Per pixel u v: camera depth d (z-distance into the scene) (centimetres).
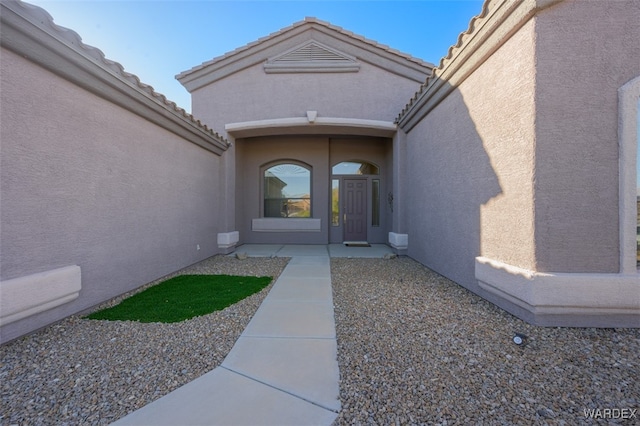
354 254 823
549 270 308
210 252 768
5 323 275
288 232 1030
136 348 280
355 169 1068
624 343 276
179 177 609
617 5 298
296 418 191
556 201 306
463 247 463
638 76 298
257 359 262
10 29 280
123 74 424
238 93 859
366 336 304
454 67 456
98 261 393
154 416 192
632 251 299
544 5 297
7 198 283
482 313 358
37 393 213
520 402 202
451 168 502
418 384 223
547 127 306
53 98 331
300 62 841
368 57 833
